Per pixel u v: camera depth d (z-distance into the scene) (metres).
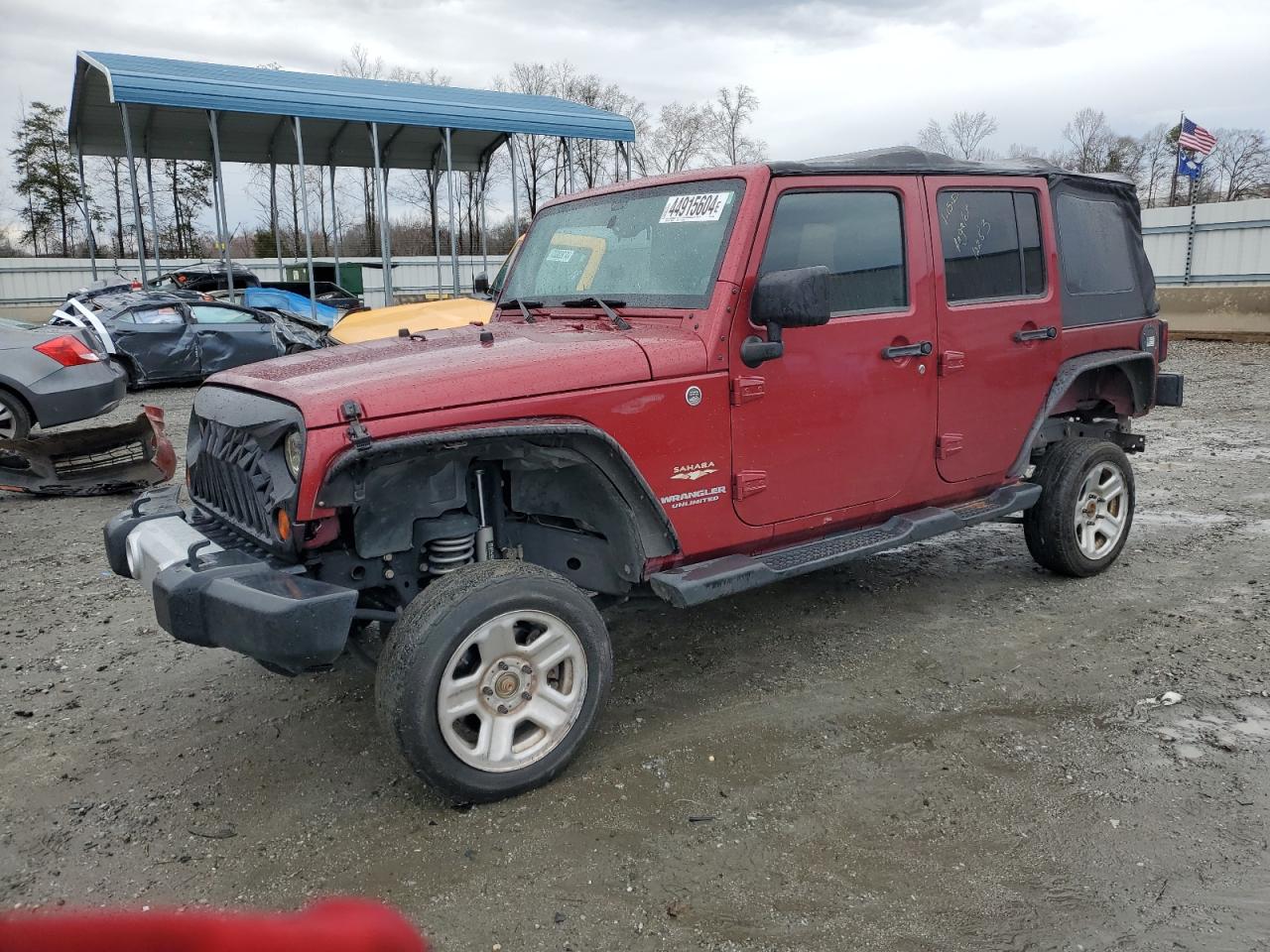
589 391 3.21
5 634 4.77
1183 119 23.17
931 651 4.30
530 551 3.71
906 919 2.48
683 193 3.82
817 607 4.90
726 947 2.39
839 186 3.78
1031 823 2.90
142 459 8.16
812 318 3.31
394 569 3.36
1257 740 3.38
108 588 5.48
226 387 3.43
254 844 2.92
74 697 4.03
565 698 3.18
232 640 2.83
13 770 3.42
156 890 2.70
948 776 3.19
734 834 2.89
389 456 2.92
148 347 14.11
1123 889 2.57
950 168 4.21
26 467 7.89
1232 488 7.09
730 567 3.59
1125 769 3.21
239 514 3.30
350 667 4.21
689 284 3.62
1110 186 5.14
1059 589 5.06
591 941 2.43
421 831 2.96
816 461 3.82
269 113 17.09
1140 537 5.93
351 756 3.47
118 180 39.22
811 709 3.73
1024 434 4.65
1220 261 20.03
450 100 19.03
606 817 2.99
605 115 20.45
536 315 4.19
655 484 3.39
